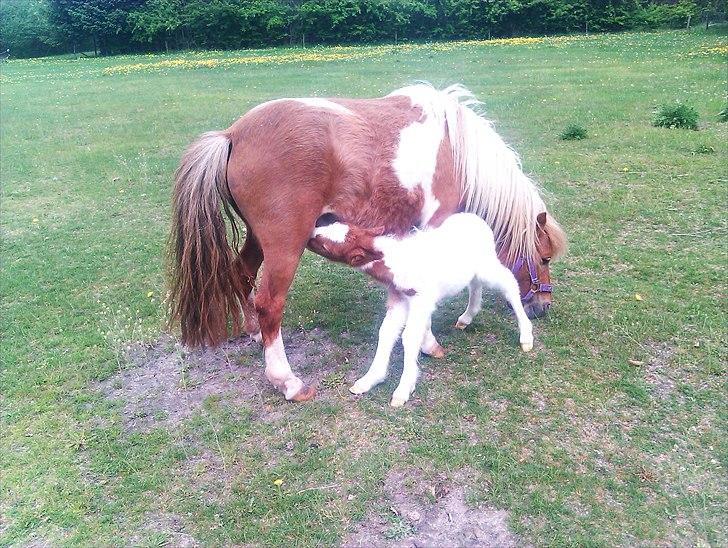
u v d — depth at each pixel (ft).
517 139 31.35
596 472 10.34
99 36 110.42
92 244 21.74
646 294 15.98
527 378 12.98
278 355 12.74
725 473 10.17
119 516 10.06
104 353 14.79
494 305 16.29
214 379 13.76
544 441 11.13
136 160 31.89
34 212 25.17
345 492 10.26
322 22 105.09
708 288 16.08
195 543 9.49
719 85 41.70
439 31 103.30
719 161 25.46
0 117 45.88
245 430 11.93
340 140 11.68
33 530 9.84
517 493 9.99
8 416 12.59
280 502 10.07
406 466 10.75
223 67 74.69
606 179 24.58
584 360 13.44
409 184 12.30
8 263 20.29
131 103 49.70
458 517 9.64
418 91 12.94
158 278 18.84
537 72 54.70
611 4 97.30
